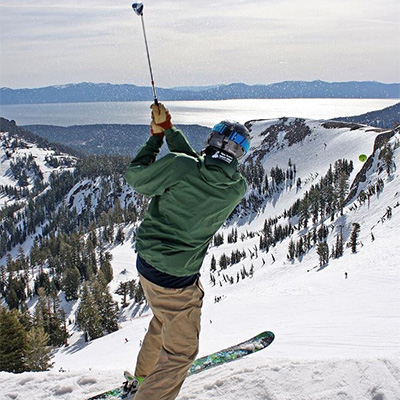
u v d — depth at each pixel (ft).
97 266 405.18
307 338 45.80
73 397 12.29
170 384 9.91
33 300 337.11
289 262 258.37
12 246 595.06
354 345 38.60
